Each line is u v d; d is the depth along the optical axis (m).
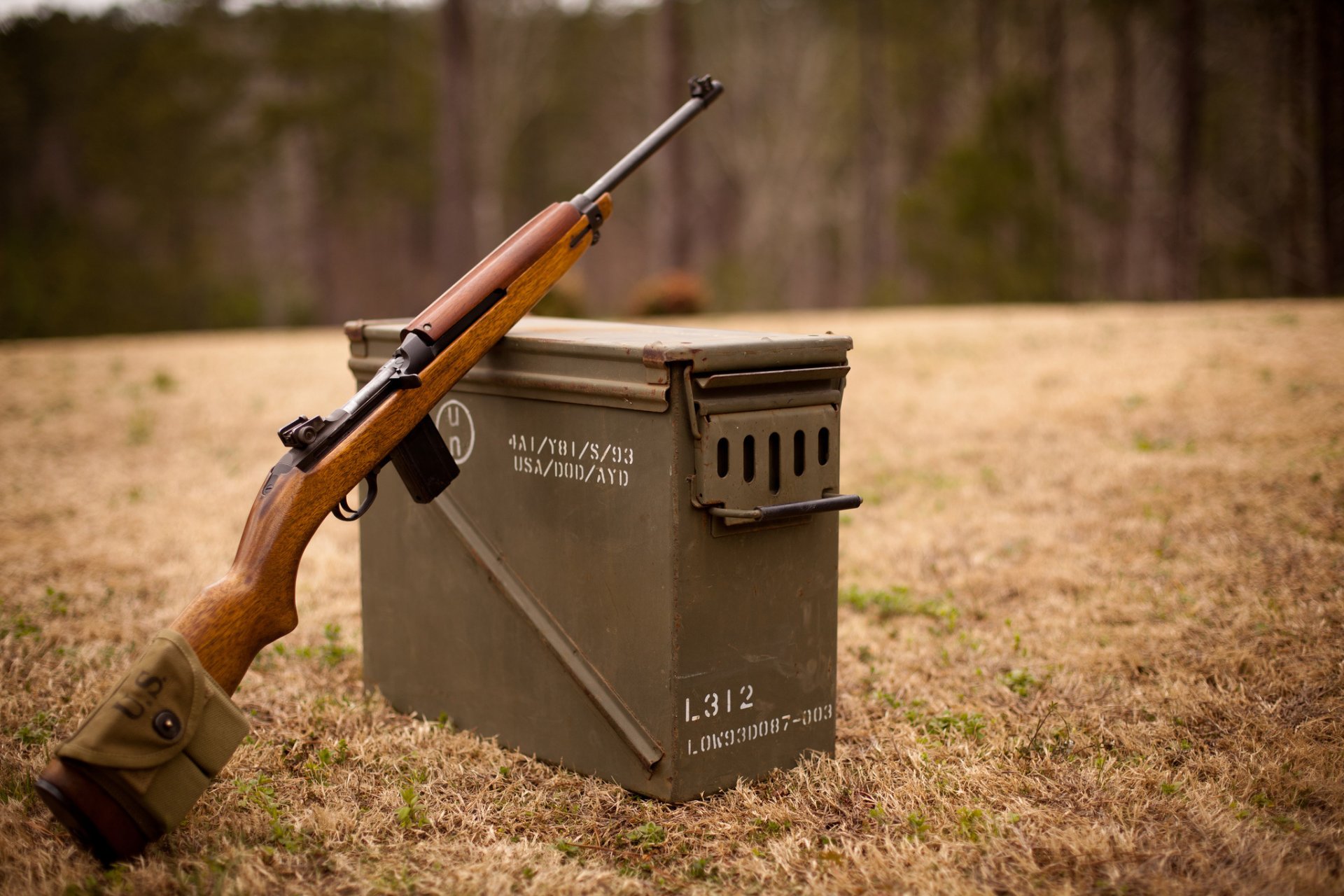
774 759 3.79
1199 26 31.05
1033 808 3.54
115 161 40.19
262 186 48.38
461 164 25.83
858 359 12.13
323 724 4.31
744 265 33.59
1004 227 22.03
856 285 44.94
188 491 8.11
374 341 4.28
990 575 5.99
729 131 47.03
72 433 9.83
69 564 6.38
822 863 3.26
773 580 3.69
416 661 4.45
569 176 50.38
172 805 3.11
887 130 41.84
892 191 42.03
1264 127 34.41
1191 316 13.51
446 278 25.94
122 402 11.02
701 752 3.59
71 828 3.06
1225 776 3.67
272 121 42.50
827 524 3.82
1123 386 9.72
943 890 3.07
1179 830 3.36
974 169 21.77
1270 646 4.67
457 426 4.13
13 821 3.35
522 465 3.90
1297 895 2.98
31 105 42.09
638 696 3.62
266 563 3.33
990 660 4.90
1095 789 3.66
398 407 3.51
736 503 3.46
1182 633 4.93
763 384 3.49
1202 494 6.75
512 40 45.53
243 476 8.52
